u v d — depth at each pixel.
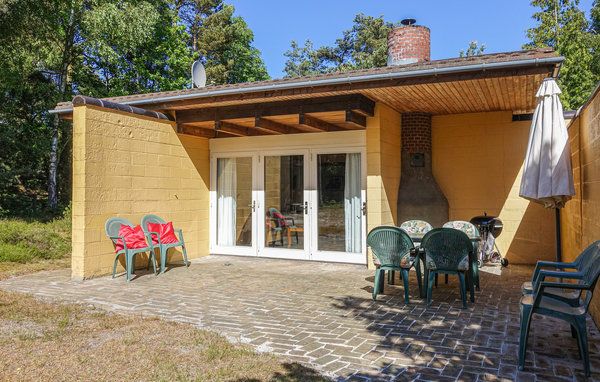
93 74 17.94
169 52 20.31
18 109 15.22
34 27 12.12
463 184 8.46
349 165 7.72
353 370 3.02
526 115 8.11
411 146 8.32
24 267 6.98
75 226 6.26
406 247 4.92
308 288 5.74
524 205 8.07
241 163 8.72
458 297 5.23
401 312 4.55
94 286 5.82
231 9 26.23
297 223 8.14
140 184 7.22
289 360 3.19
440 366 3.09
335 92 6.13
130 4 14.44
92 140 6.34
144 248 6.41
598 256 3.04
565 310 3.05
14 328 3.87
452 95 6.60
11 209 14.77
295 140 8.16
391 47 9.03
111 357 3.17
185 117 7.89
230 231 8.83
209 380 2.79
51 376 2.83
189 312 4.55
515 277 6.54
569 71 20.59
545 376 2.91
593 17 23.00
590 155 4.42
